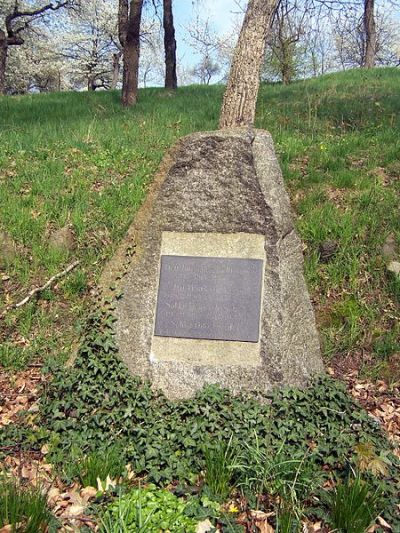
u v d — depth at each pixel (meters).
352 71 10.88
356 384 2.85
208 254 2.54
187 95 9.69
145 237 2.61
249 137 2.55
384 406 2.64
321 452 2.06
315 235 3.75
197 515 1.75
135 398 2.33
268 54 11.13
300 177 4.61
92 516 1.78
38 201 4.35
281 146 5.32
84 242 3.89
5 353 2.97
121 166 5.06
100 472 1.97
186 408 2.28
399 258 3.57
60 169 4.90
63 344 3.12
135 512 1.70
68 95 10.23
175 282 2.54
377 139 5.41
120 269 2.61
